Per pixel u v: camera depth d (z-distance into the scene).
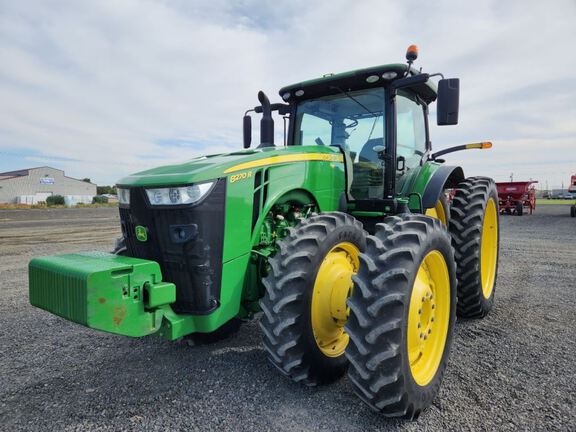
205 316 2.26
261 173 2.57
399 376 1.97
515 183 18.42
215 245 2.29
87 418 2.14
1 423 2.11
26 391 2.46
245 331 3.46
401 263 2.09
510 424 2.03
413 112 3.91
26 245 8.72
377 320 2.01
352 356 2.03
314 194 2.98
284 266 2.30
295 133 3.91
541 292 4.72
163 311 2.12
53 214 22.55
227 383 2.51
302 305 2.25
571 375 2.56
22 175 60.31
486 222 4.23
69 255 2.20
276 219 2.79
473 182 4.10
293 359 2.25
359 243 2.71
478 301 3.64
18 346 3.20
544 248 8.15
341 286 2.43
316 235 2.39
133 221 2.44
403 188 3.72
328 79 3.45
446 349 2.45
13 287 5.14
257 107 4.02
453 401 2.28
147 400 2.32
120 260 2.06
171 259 2.30
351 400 2.30
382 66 3.23
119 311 1.90
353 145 3.61
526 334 3.33
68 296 1.87
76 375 2.67
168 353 3.01
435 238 2.35
